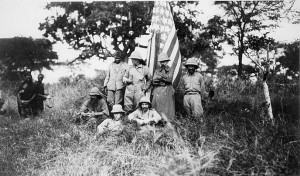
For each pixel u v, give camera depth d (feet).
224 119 25.18
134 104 31.50
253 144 18.84
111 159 21.58
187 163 17.19
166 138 22.24
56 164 22.70
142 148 21.79
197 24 74.49
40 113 39.78
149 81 30.99
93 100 31.78
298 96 35.04
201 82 30.09
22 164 23.54
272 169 17.07
